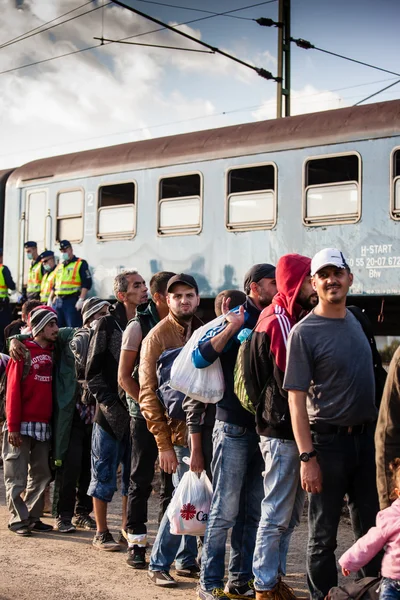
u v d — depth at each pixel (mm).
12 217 16391
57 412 7371
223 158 12773
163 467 5875
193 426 5621
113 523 7773
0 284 15695
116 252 14273
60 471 7477
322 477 4801
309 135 11836
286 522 5125
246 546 5621
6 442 7398
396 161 11055
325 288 4785
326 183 11711
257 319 5617
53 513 7672
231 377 5449
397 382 4410
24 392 7324
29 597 5566
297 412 4762
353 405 4770
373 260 11156
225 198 12734
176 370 5473
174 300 6000
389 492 4441
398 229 10945
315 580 4863
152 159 13742
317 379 4824
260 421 5121
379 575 4707
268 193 12219
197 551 6484
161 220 13594
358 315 5039
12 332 9398
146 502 6395
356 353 4797
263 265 5680
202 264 12984
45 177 15727
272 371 5066
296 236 11906
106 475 6852
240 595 5543
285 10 18578
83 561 6504
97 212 14641
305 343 4797
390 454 4457
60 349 7488
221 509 5410
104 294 14445
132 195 14148
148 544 7062
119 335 6875
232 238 12625
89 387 6832
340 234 11469
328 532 4832
